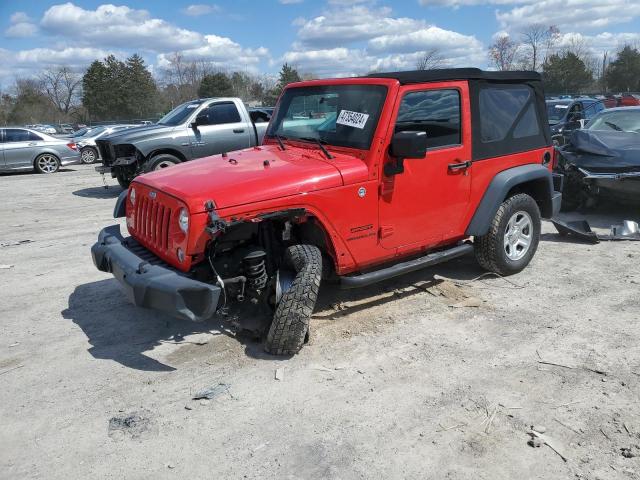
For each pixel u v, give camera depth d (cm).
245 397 361
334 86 482
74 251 714
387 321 469
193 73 7531
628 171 747
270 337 403
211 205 373
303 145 488
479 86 508
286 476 289
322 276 459
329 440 317
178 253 387
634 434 316
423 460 299
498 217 535
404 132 417
